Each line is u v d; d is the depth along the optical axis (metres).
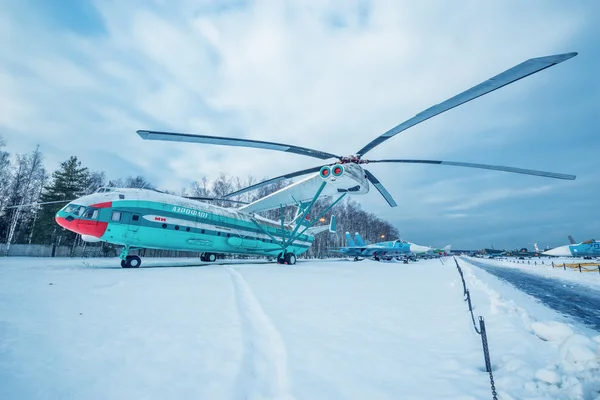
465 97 4.32
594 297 9.80
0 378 2.46
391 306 6.13
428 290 8.63
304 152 8.12
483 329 3.09
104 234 13.40
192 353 3.17
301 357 3.21
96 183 45.88
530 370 2.90
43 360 2.87
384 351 3.49
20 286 6.80
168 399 2.24
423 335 4.17
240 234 20.48
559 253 45.25
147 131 5.95
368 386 2.59
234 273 11.77
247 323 4.51
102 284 7.58
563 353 3.30
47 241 30.81
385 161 8.49
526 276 18.47
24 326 3.86
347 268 18.23
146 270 12.16
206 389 2.41
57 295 5.94
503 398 2.45
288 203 20.20
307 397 2.36
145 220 14.68
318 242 58.06
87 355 3.04
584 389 2.53
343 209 66.44
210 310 5.12
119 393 2.31
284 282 9.54
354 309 5.74
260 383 2.68
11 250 28.64
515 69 3.56
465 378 2.82
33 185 34.66
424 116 5.11
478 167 6.70
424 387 2.61
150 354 3.12
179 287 7.51
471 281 11.16
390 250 42.28
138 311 4.90
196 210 17.58
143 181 58.03
